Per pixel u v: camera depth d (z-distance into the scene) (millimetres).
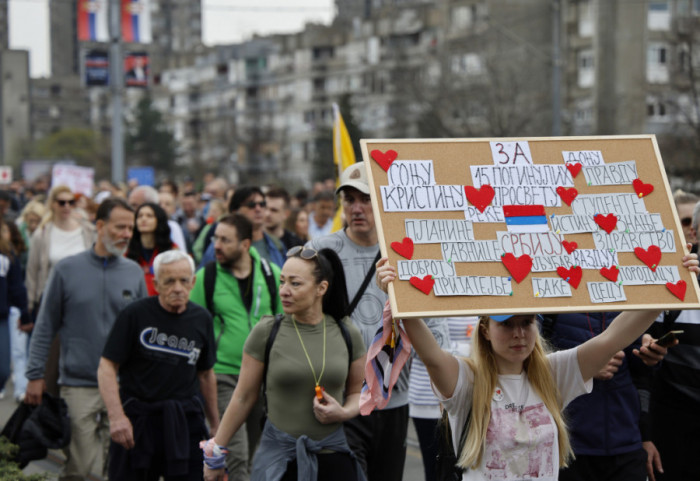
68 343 10906
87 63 45469
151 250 13641
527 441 6293
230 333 11016
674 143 55438
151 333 9477
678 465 9125
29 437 10469
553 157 6316
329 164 98750
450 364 6336
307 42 135625
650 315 6328
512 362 6398
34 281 16844
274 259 14281
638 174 6367
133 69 46312
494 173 6203
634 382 9109
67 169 30891
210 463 8305
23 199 38094
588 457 8594
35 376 10727
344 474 8102
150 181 47844
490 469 6289
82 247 16953
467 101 67188
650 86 72875
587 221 6199
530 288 5973
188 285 9516
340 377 8164
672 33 62656
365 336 9273
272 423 8117
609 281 6094
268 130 137375
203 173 132125
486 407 6301
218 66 152875
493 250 6023
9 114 180750
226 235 11055
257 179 135625
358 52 125750
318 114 135625
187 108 160625
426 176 6121
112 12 43219
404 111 87875
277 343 8156
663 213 6309
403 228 5980
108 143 137375
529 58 71500
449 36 94250
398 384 9156
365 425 8992
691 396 8953
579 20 83750
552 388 6453
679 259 6223
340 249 9523
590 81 83500
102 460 11602
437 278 5883
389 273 5832
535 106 69812
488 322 6340
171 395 9516
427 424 10055
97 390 10922
